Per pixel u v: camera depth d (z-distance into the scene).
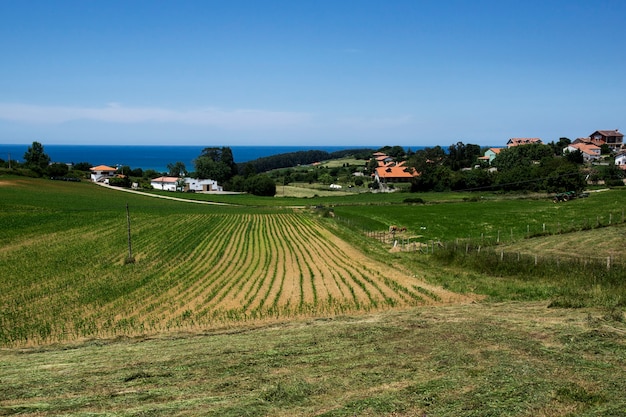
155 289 27.66
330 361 12.43
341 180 163.00
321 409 9.35
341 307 23.06
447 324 16.14
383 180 134.50
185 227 58.25
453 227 53.78
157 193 114.25
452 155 149.00
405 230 53.78
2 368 13.71
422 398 9.63
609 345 12.78
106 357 14.53
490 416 8.82
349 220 63.84
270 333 17.14
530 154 125.12
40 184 101.81
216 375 11.73
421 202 82.06
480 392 9.87
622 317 16.19
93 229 53.66
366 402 9.52
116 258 37.94
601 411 8.87
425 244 44.00
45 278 30.77
